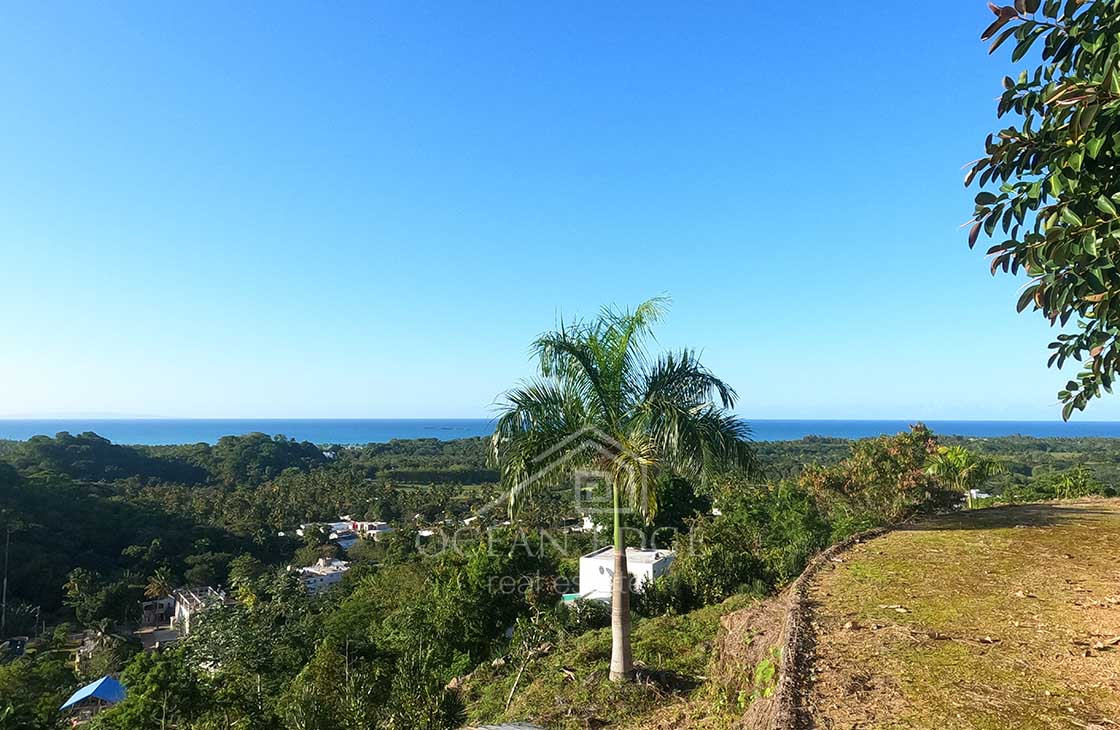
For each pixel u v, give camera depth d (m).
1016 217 2.81
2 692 28.73
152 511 65.12
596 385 9.08
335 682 15.95
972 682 4.17
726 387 9.38
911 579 7.18
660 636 11.72
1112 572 7.37
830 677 4.38
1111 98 2.34
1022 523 11.38
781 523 21.64
